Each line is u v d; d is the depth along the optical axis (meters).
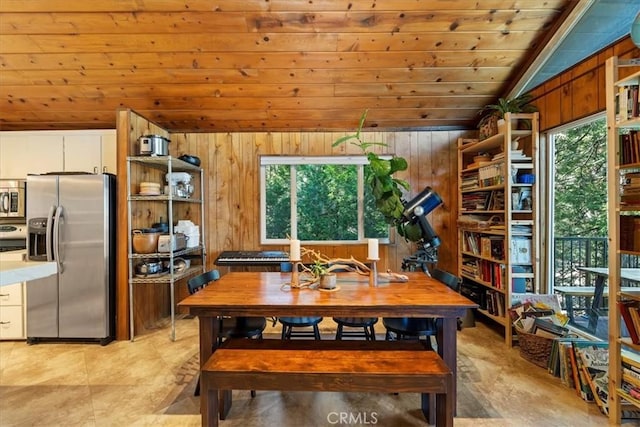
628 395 1.87
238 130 4.19
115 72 3.28
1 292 3.22
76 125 4.06
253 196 4.21
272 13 2.75
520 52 3.13
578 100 2.73
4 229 3.46
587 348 2.26
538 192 3.11
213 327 2.06
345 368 1.69
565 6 2.71
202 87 3.49
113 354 2.95
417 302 1.91
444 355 1.99
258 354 1.87
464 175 4.01
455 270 4.18
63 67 3.21
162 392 2.31
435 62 3.24
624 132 2.09
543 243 3.18
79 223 3.19
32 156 3.63
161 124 4.09
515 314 2.84
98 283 3.18
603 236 2.73
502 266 3.21
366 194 4.29
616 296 1.94
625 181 2.00
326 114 3.95
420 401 2.20
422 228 3.39
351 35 2.96
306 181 4.29
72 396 2.27
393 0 2.67
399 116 4.00
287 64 3.23
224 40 2.97
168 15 2.75
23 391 2.33
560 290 2.99
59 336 3.18
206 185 4.22
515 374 2.51
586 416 2.00
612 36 2.56
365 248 4.24
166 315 4.07
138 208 3.51
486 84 3.52
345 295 2.07
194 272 3.95
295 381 1.65
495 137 3.22
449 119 4.07
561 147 3.06
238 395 2.28
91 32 2.88
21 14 2.71
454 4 2.70
